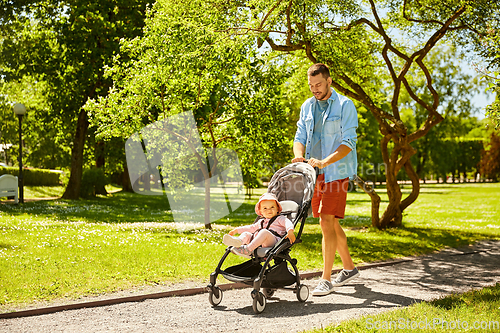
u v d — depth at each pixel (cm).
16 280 507
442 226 1358
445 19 1157
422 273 662
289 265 659
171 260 660
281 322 395
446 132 4497
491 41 668
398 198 1239
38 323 389
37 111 2283
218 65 1041
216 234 993
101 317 411
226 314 423
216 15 913
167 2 972
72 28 1802
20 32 1941
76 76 1841
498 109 589
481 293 472
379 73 1367
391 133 1195
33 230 905
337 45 965
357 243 909
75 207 1620
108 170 2508
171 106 987
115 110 1061
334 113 519
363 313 426
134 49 1157
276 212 485
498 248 939
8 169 2888
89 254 674
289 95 1353
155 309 440
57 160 2955
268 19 873
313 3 841
